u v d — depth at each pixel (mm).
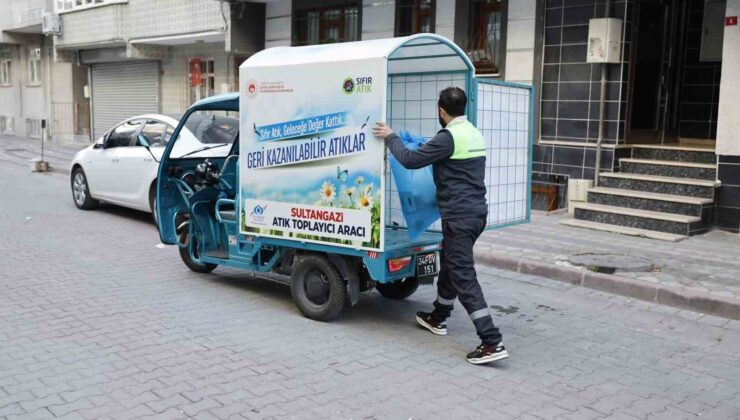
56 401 4352
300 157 5852
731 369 5270
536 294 7207
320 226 5793
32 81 28203
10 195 13406
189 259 7637
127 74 22172
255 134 6172
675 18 11047
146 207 10492
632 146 10734
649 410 4469
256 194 6266
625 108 10531
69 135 26234
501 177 6344
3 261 8031
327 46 5980
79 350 5250
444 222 5223
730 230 9477
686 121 11445
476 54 12094
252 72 6117
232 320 6059
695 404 4590
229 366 4992
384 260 5438
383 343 5582
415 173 5566
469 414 4312
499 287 7453
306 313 6125
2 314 6090
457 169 5191
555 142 11133
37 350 5238
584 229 9820
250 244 6547
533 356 5410
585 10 10609
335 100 5547
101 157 11305
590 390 4766
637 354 5535
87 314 6133
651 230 9430
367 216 5461
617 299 7051
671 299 6840
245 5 15992
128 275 7547
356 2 14180
